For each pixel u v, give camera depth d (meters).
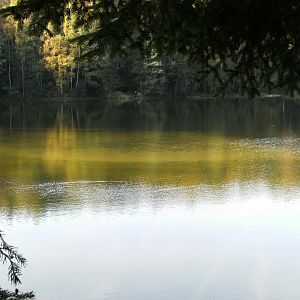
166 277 11.58
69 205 17.88
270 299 10.42
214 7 4.51
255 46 4.59
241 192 19.52
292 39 4.52
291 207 17.31
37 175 22.77
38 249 13.48
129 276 11.69
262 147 30.08
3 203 18.16
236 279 11.44
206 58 4.80
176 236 14.38
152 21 4.82
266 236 14.21
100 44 4.98
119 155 27.62
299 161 25.69
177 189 20.11
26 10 4.67
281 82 4.66
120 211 17.08
